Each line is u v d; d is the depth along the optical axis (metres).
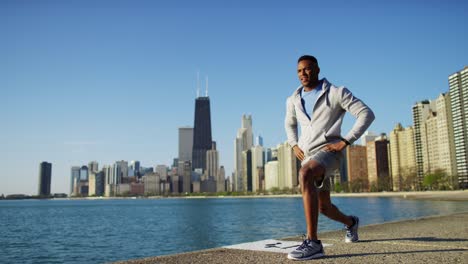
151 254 21.58
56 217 69.69
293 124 5.58
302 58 5.28
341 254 5.21
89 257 21.06
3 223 53.06
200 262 4.89
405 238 6.73
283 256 5.22
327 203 5.81
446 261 4.64
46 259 20.70
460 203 85.12
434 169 183.75
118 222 51.34
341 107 5.10
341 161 5.12
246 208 96.75
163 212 82.94
